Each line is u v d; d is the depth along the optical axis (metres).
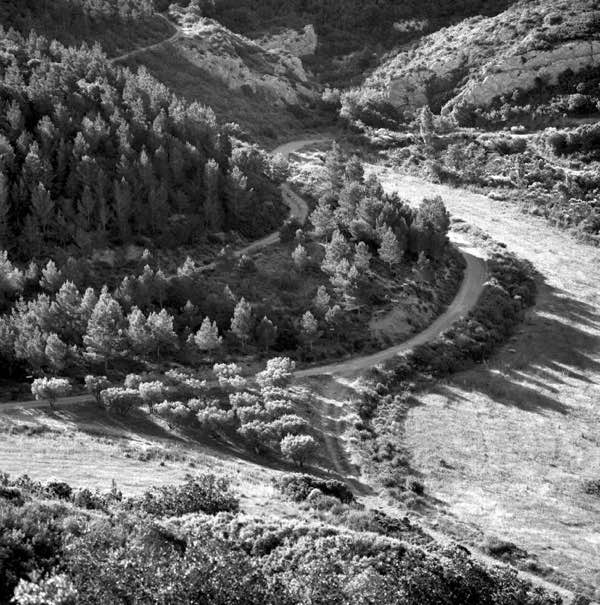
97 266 116.00
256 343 106.31
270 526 58.97
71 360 96.81
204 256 123.81
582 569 75.50
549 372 112.44
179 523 57.62
